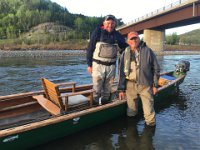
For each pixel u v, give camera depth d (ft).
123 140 8.07
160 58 49.44
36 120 8.13
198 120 9.96
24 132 6.73
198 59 46.80
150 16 58.75
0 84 18.19
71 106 8.45
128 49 9.11
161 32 66.49
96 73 8.88
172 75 16.87
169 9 48.78
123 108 9.66
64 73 24.62
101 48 8.70
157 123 9.55
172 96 13.75
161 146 7.73
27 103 8.96
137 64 9.02
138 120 9.72
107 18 8.56
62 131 7.75
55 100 8.41
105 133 8.52
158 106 11.76
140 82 9.00
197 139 8.23
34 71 26.25
